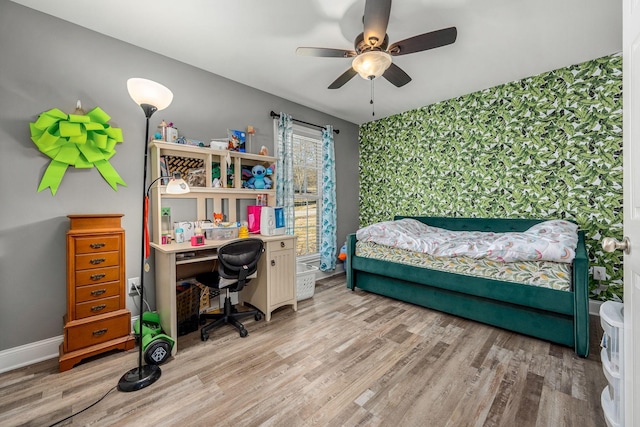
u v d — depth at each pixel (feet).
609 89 8.14
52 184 6.26
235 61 8.31
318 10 6.17
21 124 5.94
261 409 4.60
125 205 7.31
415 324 7.86
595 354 6.19
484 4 5.97
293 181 11.30
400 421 4.35
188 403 4.75
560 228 7.63
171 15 6.30
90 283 6.11
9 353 5.78
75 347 5.87
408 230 10.53
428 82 9.90
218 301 8.96
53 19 6.30
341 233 14.10
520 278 7.02
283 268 8.57
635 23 2.55
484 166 10.69
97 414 4.50
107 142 6.88
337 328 7.62
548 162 9.26
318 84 9.91
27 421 4.35
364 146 14.90
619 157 8.03
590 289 8.44
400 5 5.98
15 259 5.90
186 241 7.78
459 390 5.06
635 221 2.55
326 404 4.72
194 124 8.57
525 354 6.23
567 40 7.31
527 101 9.60
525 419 4.37
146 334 6.34
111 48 7.08
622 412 3.29
